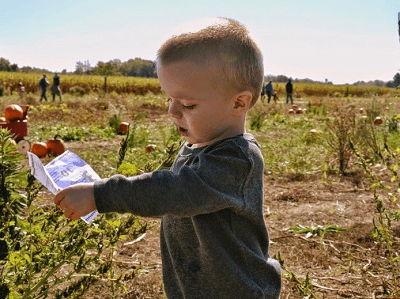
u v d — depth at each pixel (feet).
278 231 15.25
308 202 18.52
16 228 8.45
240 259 5.25
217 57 4.76
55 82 89.30
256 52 5.08
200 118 4.92
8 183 8.81
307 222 15.98
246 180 4.99
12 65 291.79
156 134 37.19
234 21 5.12
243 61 4.91
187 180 4.69
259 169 5.17
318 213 16.81
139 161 24.57
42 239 6.70
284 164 25.66
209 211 4.80
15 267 6.73
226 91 4.88
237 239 5.22
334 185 21.02
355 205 17.71
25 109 29.04
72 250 6.57
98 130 40.47
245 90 4.99
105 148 31.63
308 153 28.58
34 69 290.15
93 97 102.78
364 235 14.44
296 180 22.70
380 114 47.52
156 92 141.59
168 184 4.65
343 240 14.24
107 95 102.42
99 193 4.59
